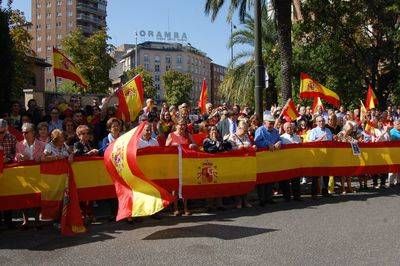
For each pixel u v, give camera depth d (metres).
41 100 31.05
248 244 7.29
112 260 6.62
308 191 12.67
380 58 28.19
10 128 10.70
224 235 7.86
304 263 6.34
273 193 12.12
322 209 9.98
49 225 8.95
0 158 8.34
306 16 26.70
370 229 8.14
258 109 13.62
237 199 10.50
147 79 73.94
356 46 28.06
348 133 12.36
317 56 27.03
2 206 8.49
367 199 11.16
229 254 6.77
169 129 12.36
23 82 34.16
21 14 35.25
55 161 8.59
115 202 9.34
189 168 9.74
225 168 10.09
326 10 26.69
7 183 8.52
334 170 11.83
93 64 51.72
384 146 12.66
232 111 13.23
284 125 11.73
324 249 6.98
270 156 10.79
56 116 11.91
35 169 8.62
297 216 9.30
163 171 9.55
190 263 6.40
